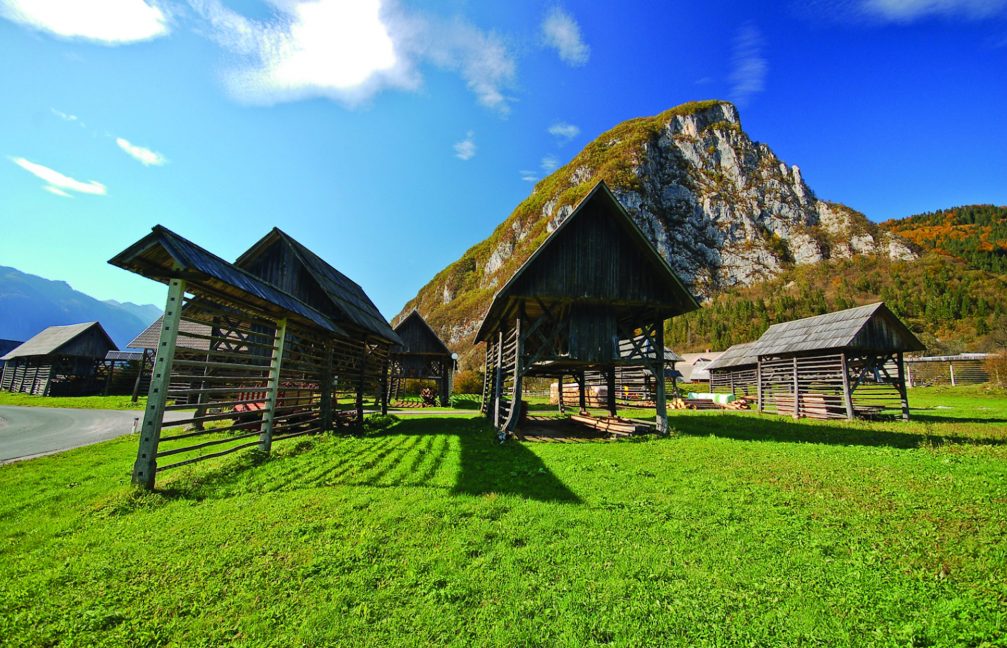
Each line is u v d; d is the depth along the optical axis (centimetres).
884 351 2011
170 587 414
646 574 434
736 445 1134
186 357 1841
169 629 354
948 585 416
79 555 477
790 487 729
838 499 663
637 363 1419
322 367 1416
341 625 354
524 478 793
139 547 495
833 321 2131
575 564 454
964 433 1364
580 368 1942
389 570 441
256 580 424
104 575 435
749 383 3553
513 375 1592
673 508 623
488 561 458
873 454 998
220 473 807
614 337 1414
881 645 334
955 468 849
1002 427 1556
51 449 1197
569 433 1480
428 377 3591
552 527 549
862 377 2005
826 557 475
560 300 1393
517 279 1345
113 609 379
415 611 373
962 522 564
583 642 336
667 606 382
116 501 636
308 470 859
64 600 392
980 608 378
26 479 792
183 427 1580
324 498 664
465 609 377
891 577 432
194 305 812
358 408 1711
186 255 733
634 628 351
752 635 346
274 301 980
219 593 404
